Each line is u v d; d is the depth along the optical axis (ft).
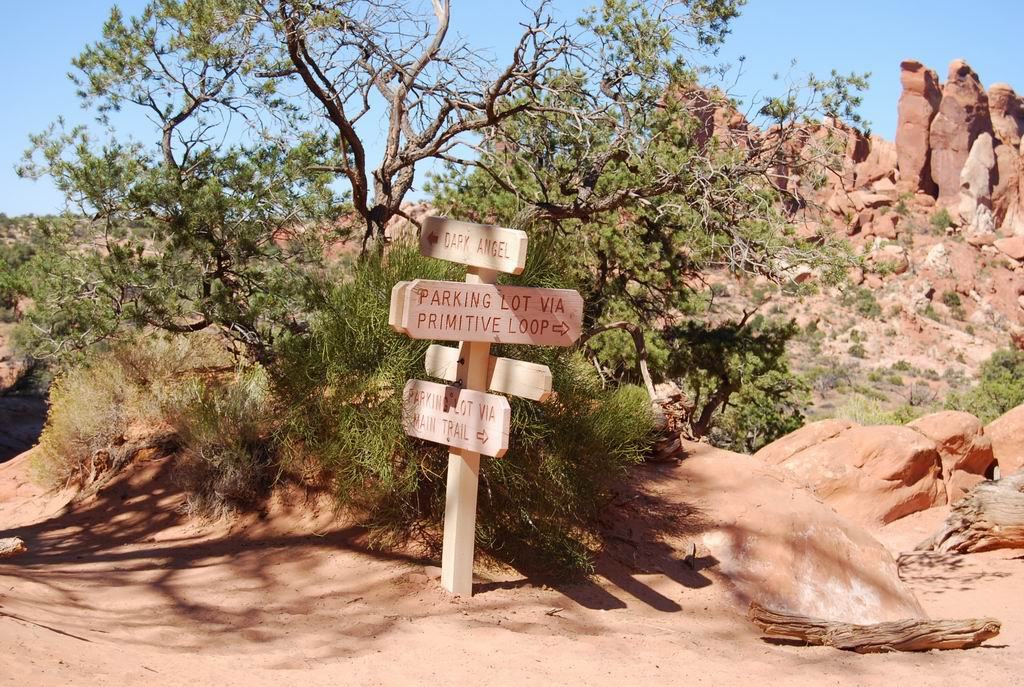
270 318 34.91
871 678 18.28
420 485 24.95
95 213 33.76
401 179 40.37
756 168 41.42
